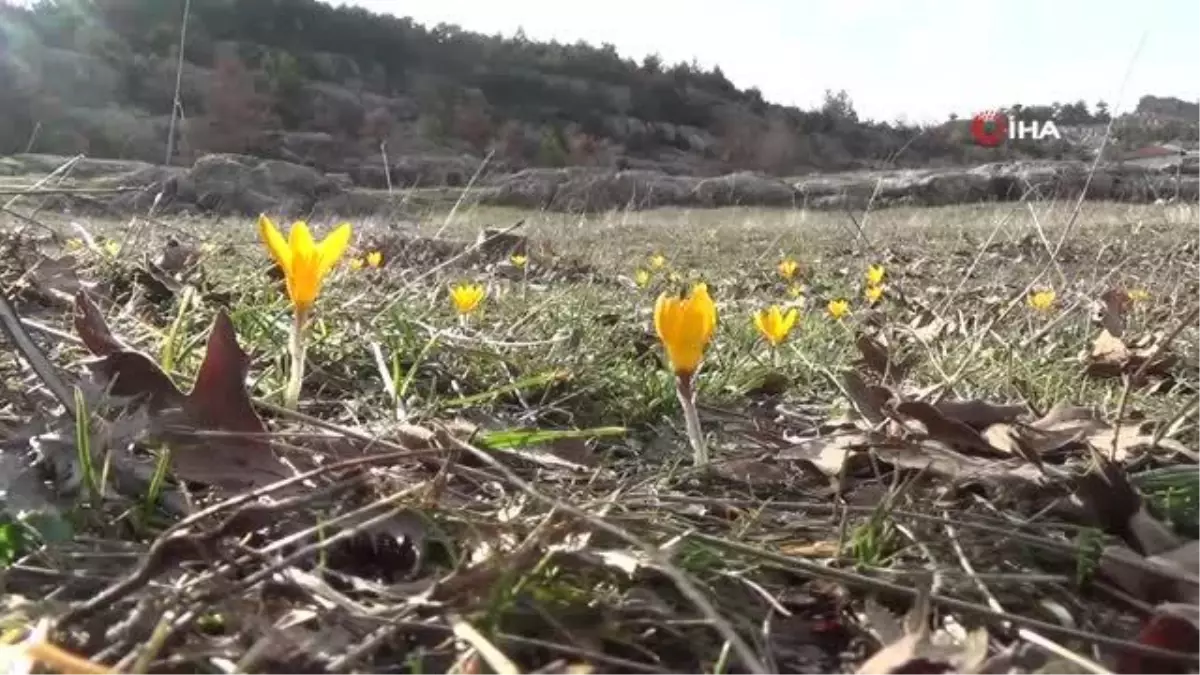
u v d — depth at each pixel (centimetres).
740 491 38
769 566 29
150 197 235
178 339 47
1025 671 23
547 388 53
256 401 36
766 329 53
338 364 53
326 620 24
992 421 42
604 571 27
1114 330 67
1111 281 119
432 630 24
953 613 26
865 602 27
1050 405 53
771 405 56
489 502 31
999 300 89
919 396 51
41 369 33
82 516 28
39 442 31
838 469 38
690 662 24
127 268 75
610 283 135
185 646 22
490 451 38
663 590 27
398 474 34
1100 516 32
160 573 26
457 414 46
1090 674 22
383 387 50
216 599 23
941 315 82
